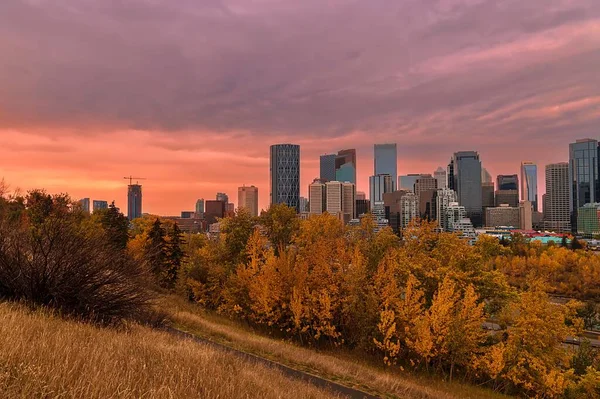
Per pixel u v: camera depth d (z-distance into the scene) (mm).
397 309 25344
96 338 7555
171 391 4945
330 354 26141
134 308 12797
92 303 11250
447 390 20547
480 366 23000
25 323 6547
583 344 34375
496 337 26266
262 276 31344
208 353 9992
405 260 29047
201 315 31688
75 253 11414
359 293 27469
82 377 4371
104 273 11930
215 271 39375
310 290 30328
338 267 30172
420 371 24656
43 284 10625
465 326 22531
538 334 23031
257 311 31156
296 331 29797
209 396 5430
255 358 16109
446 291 23047
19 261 10695
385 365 24859
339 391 13039
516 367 23312
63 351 5176
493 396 21500
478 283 28266
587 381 25062
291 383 10117
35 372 4195
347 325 28469
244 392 6391
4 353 4473
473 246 31000
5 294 10594
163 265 44625
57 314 9945
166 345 9906
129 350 7082
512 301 27281
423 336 22375
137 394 4594
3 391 3717
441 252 30062
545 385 22656
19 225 12273
